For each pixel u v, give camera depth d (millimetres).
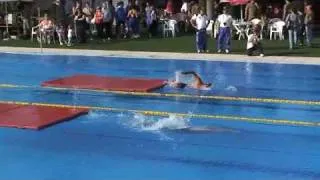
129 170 7258
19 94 12883
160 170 7250
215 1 28828
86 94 12719
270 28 24297
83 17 23938
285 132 9258
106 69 16578
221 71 15734
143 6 32281
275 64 16672
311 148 8266
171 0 32938
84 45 22969
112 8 25578
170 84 13766
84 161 7668
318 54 18453
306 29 20953
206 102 11734
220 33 19625
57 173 7156
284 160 7668
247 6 25141
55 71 16438
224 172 7156
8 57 19734
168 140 8758
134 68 16625
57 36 24625
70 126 9680
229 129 9461
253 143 8547
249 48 18234
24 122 9805
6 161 7691
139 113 10750
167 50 20609
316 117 10320
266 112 10781
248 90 12992
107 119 10242
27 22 26531
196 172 7164
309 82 13891
